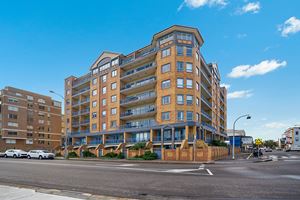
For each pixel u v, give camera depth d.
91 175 14.44
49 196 7.89
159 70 44.38
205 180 12.05
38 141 80.25
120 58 54.06
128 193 9.10
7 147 70.44
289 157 39.75
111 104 53.78
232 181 11.62
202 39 47.59
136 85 48.31
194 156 30.47
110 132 52.00
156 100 44.62
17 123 73.62
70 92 68.69
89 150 48.16
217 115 65.00
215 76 64.00
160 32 44.53
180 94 41.62
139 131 47.03
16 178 13.31
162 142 39.78
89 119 61.25
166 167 20.42
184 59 42.75
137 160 32.34
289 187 9.92
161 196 8.55
